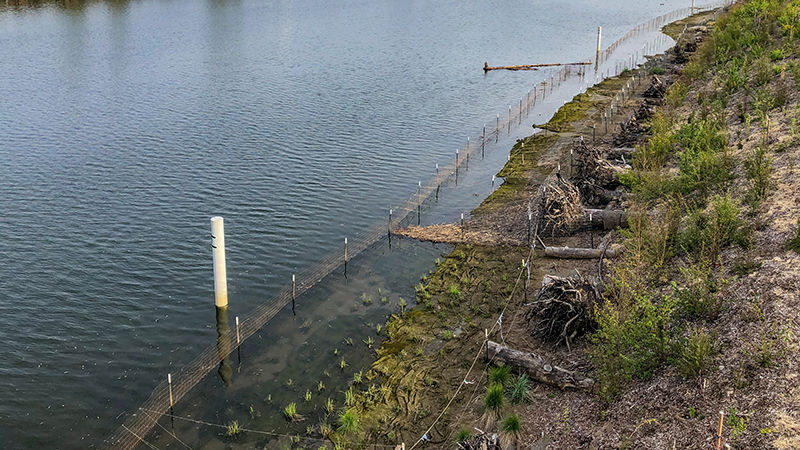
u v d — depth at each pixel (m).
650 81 65.69
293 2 159.12
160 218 36.22
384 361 23.19
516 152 47.44
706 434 15.97
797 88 38.00
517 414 19.44
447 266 30.11
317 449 19.23
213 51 90.75
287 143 49.94
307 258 31.83
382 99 64.50
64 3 137.12
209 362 23.70
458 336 24.33
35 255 31.84
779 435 15.04
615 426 17.72
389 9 147.50
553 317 22.88
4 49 87.25
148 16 126.81
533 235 31.94
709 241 24.38
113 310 27.44
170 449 19.58
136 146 48.56
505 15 136.88
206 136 51.31
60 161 45.03
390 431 19.64
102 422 21.14
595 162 36.44
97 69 76.44
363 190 40.66
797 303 19.12
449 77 75.81
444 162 46.12
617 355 20.05
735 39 59.44
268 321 26.22
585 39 105.00
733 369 17.48
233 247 32.88
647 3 156.88
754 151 31.94
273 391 22.03
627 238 28.00
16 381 23.00
